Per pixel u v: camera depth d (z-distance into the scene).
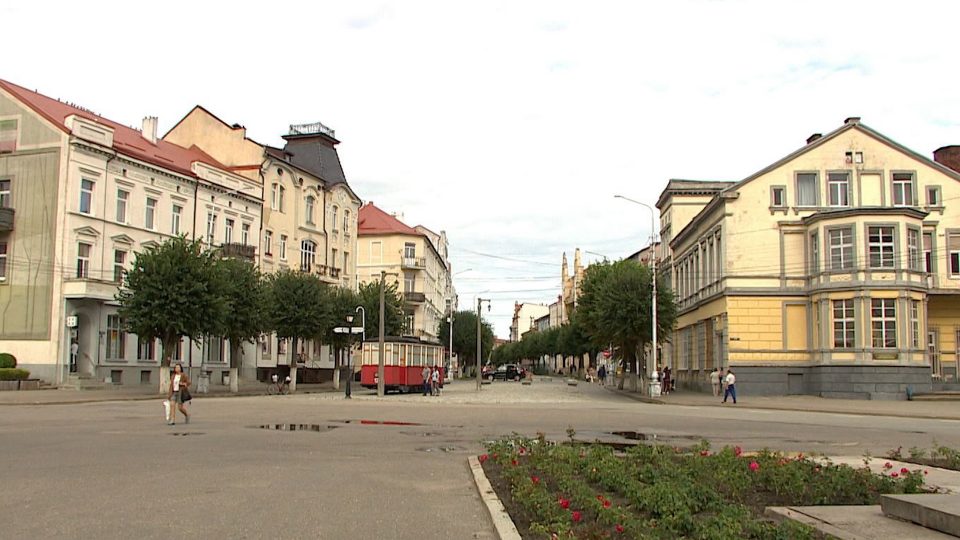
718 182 67.00
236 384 47.38
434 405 36.00
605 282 52.72
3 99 44.16
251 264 48.19
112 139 46.09
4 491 10.69
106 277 44.94
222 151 61.12
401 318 65.06
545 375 144.62
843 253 42.62
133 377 46.59
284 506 9.86
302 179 66.62
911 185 45.50
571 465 12.24
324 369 70.94
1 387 38.75
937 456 14.96
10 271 43.03
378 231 88.06
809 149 45.62
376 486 11.59
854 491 10.11
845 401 39.59
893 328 41.28
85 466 13.27
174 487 11.18
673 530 7.84
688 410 33.97
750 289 44.81
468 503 10.30
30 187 43.09
